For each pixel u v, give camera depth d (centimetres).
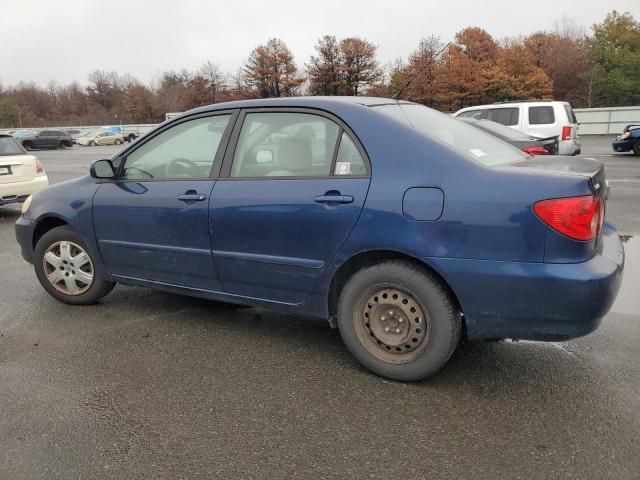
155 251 392
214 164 366
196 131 379
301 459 249
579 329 273
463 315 293
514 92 5216
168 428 276
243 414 288
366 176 309
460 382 318
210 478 237
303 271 332
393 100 370
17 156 913
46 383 324
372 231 302
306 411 289
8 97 8875
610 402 292
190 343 380
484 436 264
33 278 546
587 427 269
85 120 8869
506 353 355
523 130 1267
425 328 304
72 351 368
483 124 869
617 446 253
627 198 938
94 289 445
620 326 398
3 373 337
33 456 254
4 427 278
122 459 251
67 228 444
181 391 313
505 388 310
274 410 291
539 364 338
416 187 294
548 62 5878
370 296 318
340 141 322
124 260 414
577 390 306
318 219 318
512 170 284
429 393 306
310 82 6794
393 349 316
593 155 1833
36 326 414
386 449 255
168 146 391
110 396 308
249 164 353
